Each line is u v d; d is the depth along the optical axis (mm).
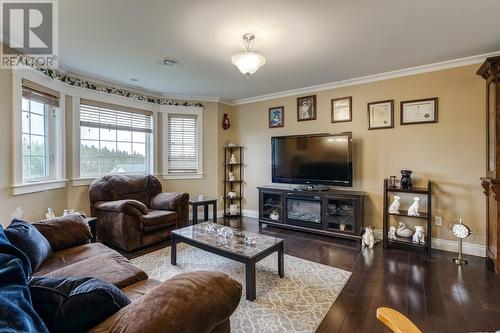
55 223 2145
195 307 906
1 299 733
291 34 2479
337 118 4008
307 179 4078
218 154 5027
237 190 5230
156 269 2656
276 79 3828
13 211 2607
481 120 3006
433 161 3289
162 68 3367
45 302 895
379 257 3002
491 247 2752
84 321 862
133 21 2240
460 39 2586
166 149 4715
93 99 3768
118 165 4160
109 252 2008
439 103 3246
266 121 4816
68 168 3484
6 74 2545
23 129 2840
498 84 2516
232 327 1753
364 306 2006
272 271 2623
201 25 2312
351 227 3576
